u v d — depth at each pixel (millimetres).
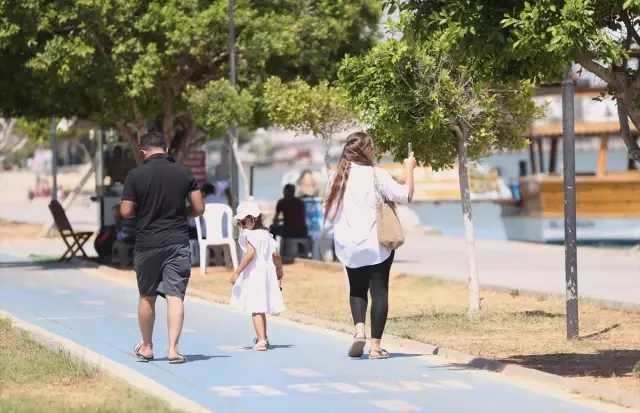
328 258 39781
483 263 39438
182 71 36531
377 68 21859
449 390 14586
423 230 61281
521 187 61812
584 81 56844
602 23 14828
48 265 38062
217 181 42812
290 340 19844
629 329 21219
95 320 23000
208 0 35906
